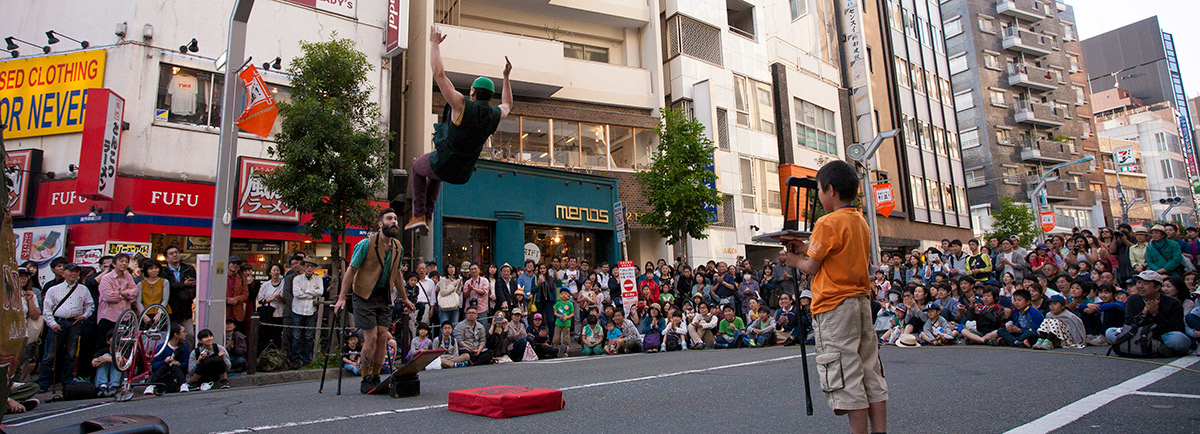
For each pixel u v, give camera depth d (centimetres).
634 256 1991
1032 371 646
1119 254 1169
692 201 1688
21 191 1223
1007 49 4559
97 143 1180
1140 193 5416
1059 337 895
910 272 1376
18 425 491
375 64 1491
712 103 2092
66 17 1306
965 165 4369
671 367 786
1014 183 4272
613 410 465
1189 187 6119
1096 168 4919
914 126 3288
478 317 1186
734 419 426
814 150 2536
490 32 1753
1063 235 1334
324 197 1074
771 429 391
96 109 1187
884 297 1244
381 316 578
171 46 1302
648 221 1747
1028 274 1002
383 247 566
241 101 939
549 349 1166
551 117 1870
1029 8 4656
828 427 392
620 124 1988
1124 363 701
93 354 812
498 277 1259
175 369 768
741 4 2431
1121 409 429
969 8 4456
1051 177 4481
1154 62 7338
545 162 1848
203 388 776
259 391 690
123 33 1266
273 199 1323
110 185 1196
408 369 547
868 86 2855
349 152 1100
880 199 2261
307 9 1432
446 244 1595
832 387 309
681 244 2038
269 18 1389
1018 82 4422
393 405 502
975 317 1049
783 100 2422
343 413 464
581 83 1972
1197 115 7962
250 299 979
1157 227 1028
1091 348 890
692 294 1408
